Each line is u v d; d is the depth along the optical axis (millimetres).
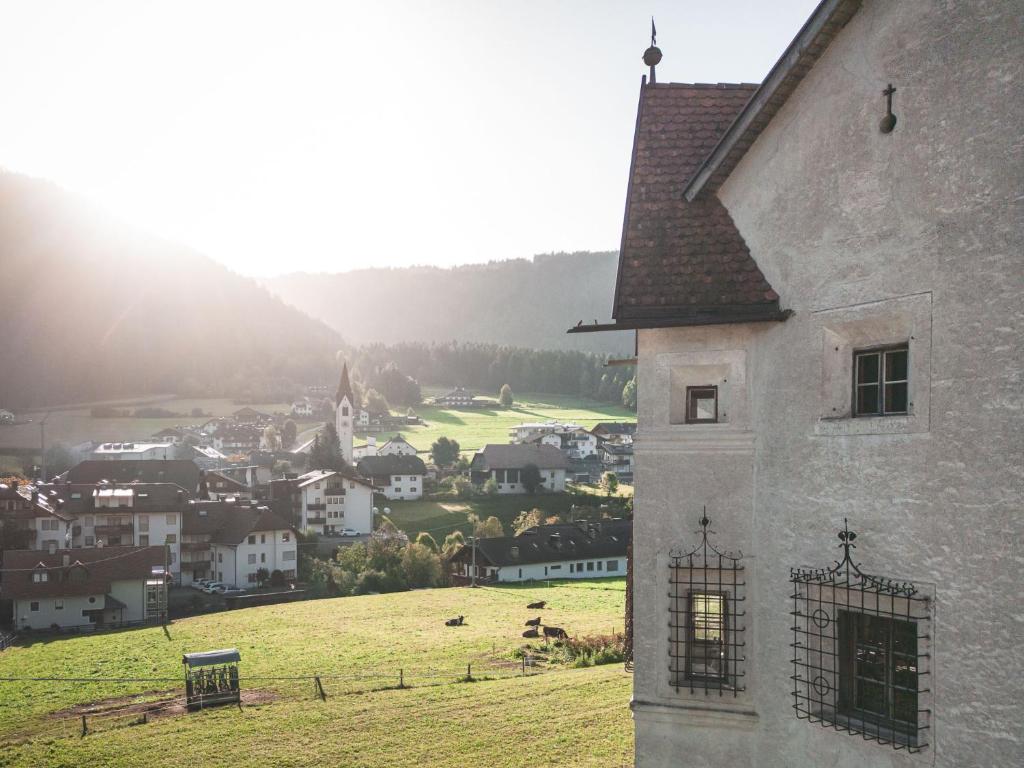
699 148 13047
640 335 12352
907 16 9789
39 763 34812
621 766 29266
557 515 125188
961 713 9000
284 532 104000
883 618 10148
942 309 9352
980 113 9062
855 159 10406
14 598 77625
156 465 136750
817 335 10828
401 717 38188
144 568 83125
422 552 96500
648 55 13719
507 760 30984
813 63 10844
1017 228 8695
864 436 10141
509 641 60062
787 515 11148
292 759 33281
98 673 52938
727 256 11953
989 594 8789
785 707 11141
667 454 12102
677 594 11984
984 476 8883
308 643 61250
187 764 33531
